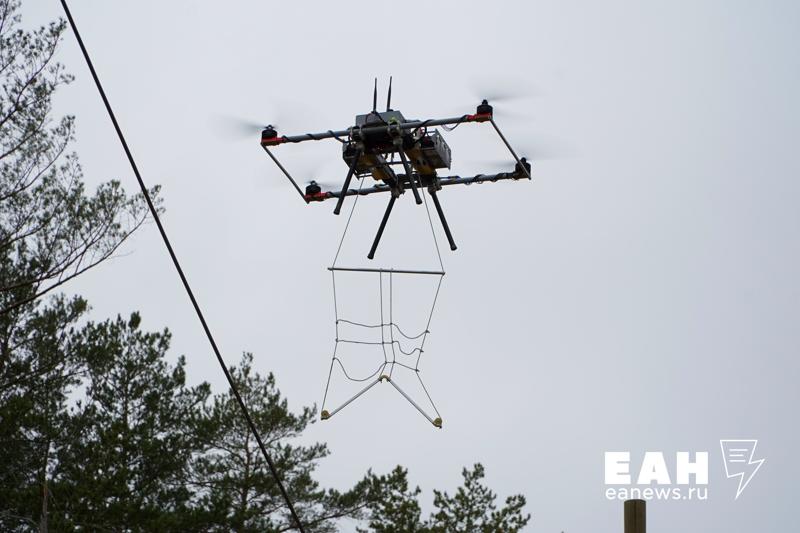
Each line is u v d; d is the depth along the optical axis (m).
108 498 53.81
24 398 50.84
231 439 62.38
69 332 53.16
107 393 57.78
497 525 65.38
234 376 64.12
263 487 60.41
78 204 44.41
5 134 43.84
